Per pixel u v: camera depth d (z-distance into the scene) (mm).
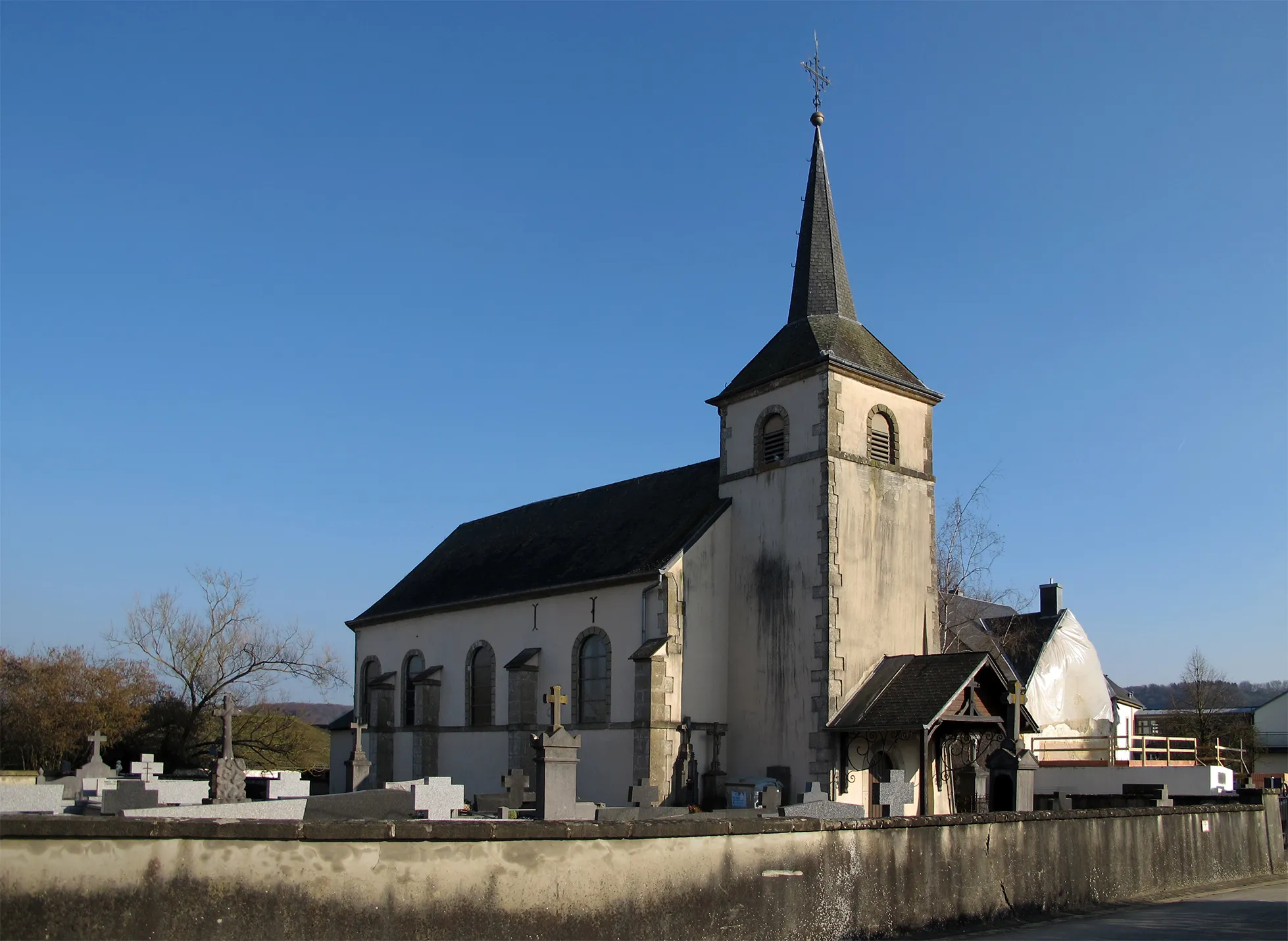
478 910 9602
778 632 28828
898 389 30688
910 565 30016
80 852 7832
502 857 9844
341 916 8867
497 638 35438
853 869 13062
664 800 27828
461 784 35031
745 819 12586
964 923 14422
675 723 28547
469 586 38281
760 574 29734
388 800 20625
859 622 28312
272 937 8523
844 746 27141
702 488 33469
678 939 11031
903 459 30578
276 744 48750
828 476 28484
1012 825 15594
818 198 33688
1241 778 42406
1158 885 18734
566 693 31859
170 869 8172
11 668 46156
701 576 29938
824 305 32188
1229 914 16281
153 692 47438
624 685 29734
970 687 26375
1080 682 43562
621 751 29156
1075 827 16891
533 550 38000
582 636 31672
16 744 45438
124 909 7934
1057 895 16203
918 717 25438
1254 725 68125
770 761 28297
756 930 11797
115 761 45625
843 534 28469
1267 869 22266
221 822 8461
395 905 9156
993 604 48812
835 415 29016
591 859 10453
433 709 37594
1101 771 30562
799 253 33500
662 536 31734
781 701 28328
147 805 19203
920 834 14055
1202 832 20344
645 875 10875
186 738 46469
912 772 27547
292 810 19578
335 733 44188
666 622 28969
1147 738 32312
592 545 34781
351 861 8992
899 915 13547
